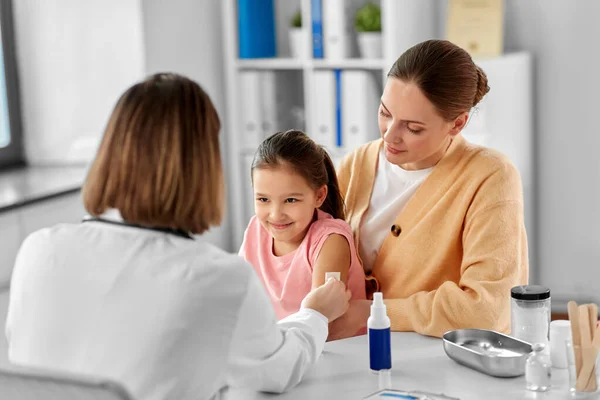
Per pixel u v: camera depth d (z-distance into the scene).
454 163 2.09
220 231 4.78
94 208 1.53
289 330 1.72
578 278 4.49
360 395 1.72
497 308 1.97
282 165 2.06
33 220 3.57
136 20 4.21
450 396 1.71
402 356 1.92
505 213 2.02
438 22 4.56
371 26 4.38
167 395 1.44
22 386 1.42
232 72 4.68
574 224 4.46
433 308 2.00
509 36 4.43
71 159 4.36
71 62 4.28
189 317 1.45
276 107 4.69
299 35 4.53
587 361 1.68
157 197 1.48
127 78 4.27
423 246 2.10
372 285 2.19
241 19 4.63
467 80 1.96
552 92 4.38
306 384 1.79
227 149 4.86
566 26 4.29
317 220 2.18
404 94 1.95
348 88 4.36
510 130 4.22
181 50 4.54
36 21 4.25
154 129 1.48
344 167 2.34
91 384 1.35
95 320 1.48
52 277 1.52
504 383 1.77
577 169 4.40
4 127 4.31
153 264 1.48
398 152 2.01
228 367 1.57
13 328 1.56
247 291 1.50
